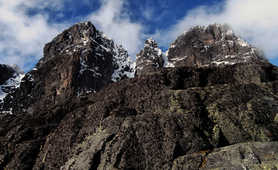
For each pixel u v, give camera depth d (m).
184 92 40.09
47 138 46.50
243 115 34.44
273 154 26.58
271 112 34.69
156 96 42.47
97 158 33.88
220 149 30.00
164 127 34.06
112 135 36.09
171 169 29.88
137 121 36.25
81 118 45.50
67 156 39.06
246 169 26.05
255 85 40.09
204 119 35.28
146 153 32.34
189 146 31.70
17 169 41.66
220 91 39.94
